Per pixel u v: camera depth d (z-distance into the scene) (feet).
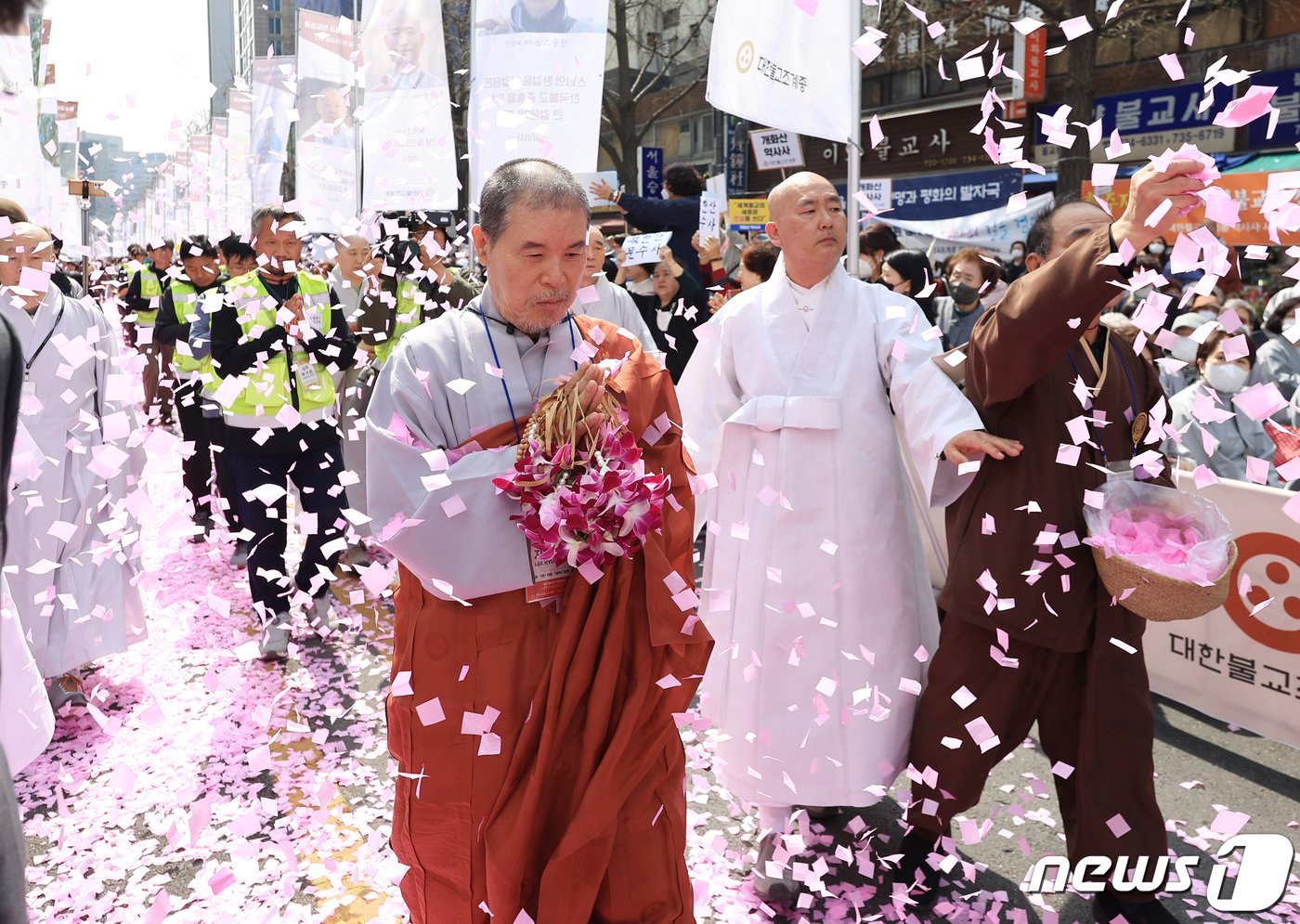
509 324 7.38
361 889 9.73
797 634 9.98
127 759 12.48
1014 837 10.87
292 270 16.76
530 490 6.79
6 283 12.73
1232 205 7.27
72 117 17.90
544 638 7.16
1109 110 48.96
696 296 20.65
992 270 21.21
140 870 10.03
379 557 21.03
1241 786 12.00
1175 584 8.11
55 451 13.14
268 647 15.61
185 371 23.21
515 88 14.92
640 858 7.25
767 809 10.14
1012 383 8.64
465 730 6.97
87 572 13.56
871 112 60.03
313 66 25.07
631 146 62.34
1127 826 9.10
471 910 7.18
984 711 9.41
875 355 10.12
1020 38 49.03
